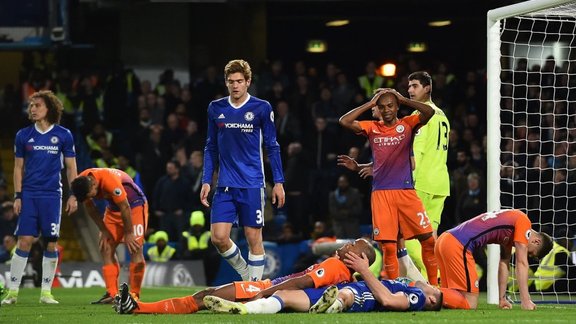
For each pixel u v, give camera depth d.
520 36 89.88
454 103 86.31
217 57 99.38
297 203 76.31
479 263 63.09
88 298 51.41
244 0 88.31
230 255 39.16
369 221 78.06
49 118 45.09
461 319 30.80
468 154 78.50
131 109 87.06
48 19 86.25
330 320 29.58
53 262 45.84
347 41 102.75
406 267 39.88
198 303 33.22
